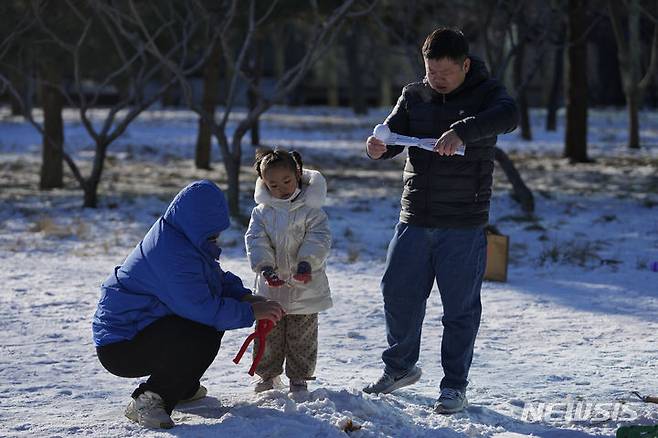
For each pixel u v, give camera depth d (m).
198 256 11.82
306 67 33.69
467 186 12.73
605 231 32.78
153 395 11.91
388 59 119.38
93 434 11.65
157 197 41.44
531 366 15.94
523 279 24.56
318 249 12.77
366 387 13.61
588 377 15.19
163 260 11.71
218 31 33.84
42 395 13.95
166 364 11.87
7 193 42.94
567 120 59.44
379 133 12.34
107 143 37.66
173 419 12.31
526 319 19.94
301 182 13.08
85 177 51.12
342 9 32.44
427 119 12.74
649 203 38.97
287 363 13.38
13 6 37.41
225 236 30.81
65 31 38.22
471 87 12.67
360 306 21.02
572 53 58.16
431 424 12.12
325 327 19.08
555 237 31.28
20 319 19.22
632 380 14.97
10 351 16.69
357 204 40.06
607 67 126.69
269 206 13.02
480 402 13.63
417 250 12.98
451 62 12.35
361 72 115.56
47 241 29.84
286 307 12.99
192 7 35.72
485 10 42.62
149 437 11.47
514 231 32.78
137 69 40.50
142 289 11.90
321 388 13.05
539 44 40.72
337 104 133.62
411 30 38.25
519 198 37.50
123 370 12.07
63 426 12.00
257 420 11.80
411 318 13.24
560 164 58.38
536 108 124.88
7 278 23.80
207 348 11.95
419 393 14.05
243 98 127.19
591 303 21.61
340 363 16.22
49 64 40.00
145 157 64.38
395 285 13.13
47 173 45.22
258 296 12.52
